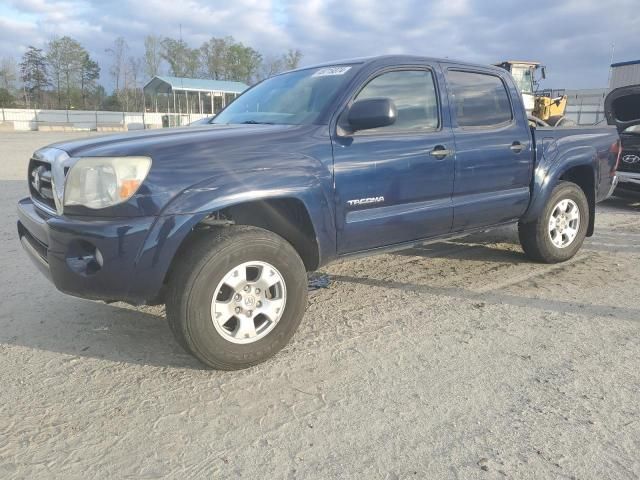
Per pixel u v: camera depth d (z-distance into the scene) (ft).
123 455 7.97
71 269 9.50
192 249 9.84
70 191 9.52
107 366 10.61
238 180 9.95
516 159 15.25
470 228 14.80
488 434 8.50
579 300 14.39
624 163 29.71
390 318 13.08
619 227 24.23
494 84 15.21
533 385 9.98
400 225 12.73
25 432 8.49
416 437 8.43
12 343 11.56
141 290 9.57
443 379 10.18
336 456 7.98
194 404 9.30
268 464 7.80
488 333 12.25
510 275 16.51
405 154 12.50
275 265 10.46
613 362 10.89
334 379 10.16
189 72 240.73
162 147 9.73
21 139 93.40
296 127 11.30
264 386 9.90
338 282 15.78
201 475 7.57
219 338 9.97
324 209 11.15
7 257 17.87
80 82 240.94
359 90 12.17
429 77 13.60
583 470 7.68
